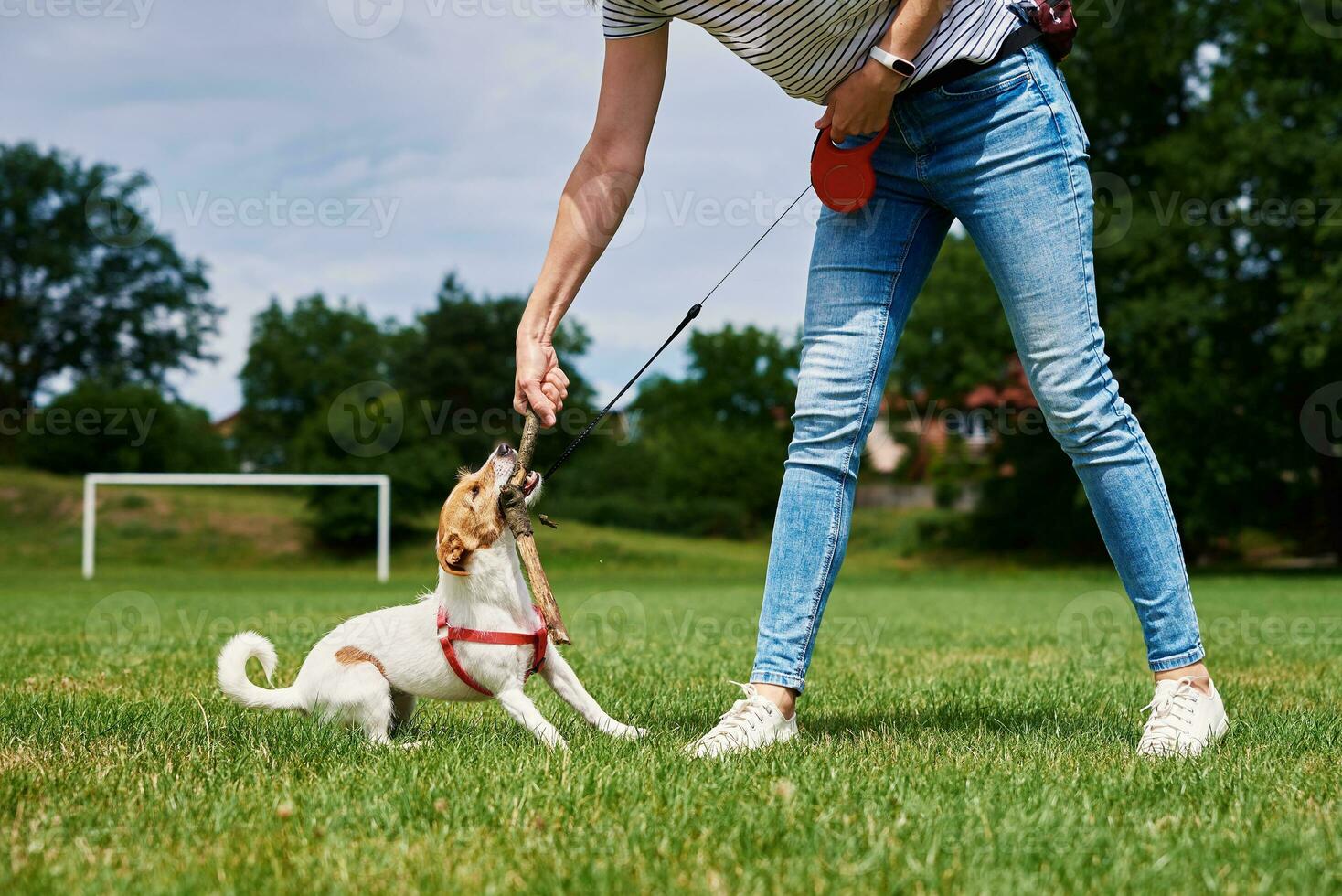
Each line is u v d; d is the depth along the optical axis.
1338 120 21.05
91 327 47.53
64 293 47.22
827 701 4.15
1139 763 2.63
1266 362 23.31
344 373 45.59
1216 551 28.61
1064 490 29.67
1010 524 31.91
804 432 3.02
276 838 2.06
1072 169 2.83
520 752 2.81
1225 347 23.88
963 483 36.25
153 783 2.49
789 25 2.67
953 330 27.52
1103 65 24.44
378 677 3.31
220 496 35.91
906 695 4.34
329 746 3.01
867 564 32.62
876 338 2.97
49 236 46.88
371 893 1.76
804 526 2.99
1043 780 2.45
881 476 43.31
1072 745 2.97
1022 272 2.84
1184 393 23.22
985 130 2.79
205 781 2.51
